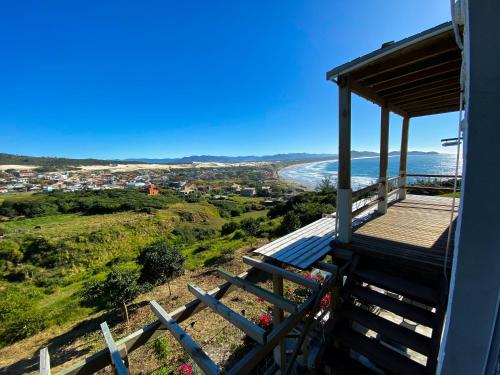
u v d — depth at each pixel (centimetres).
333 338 257
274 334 179
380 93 360
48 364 154
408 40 206
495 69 92
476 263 103
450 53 233
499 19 89
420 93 362
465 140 101
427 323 193
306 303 215
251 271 287
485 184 97
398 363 201
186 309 220
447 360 114
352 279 251
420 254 239
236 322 182
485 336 104
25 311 830
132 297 707
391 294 431
